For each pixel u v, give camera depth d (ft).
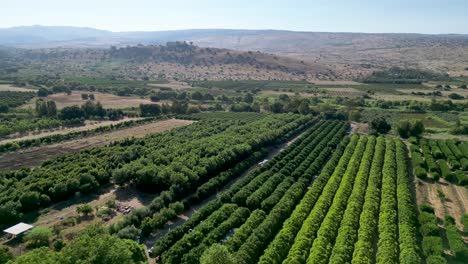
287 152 465.06
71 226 287.89
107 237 211.82
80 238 216.74
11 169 409.08
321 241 245.65
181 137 520.83
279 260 232.32
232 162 429.38
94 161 406.41
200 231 262.06
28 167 404.16
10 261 190.08
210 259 200.85
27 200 306.76
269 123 614.75
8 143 481.05
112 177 375.25
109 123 651.25
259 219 280.72
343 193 323.57
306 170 397.19
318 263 222.69
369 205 300.61
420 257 247.91
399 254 245.86
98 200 339.98
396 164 423.23
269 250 236.43
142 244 263.70
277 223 280.31
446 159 471.21
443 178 404.16
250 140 483.92
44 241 258.78
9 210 281.95
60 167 390.21
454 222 293.84
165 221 293.84
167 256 236.02
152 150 450.71
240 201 318.65
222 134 531.91
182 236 263.08
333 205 301.84
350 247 243.19
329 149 485.97
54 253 194.70
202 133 543.80
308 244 245.45
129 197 349.00
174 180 349.00
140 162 398.01
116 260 196.34
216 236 256.73
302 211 294.05
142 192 361.51
